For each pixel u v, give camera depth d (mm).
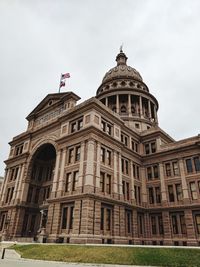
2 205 47094
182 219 37969
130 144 46281
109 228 32844
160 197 42125
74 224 30250
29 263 18547
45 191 47938
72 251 22250
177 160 42500
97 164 34188
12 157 51781
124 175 40594
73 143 37469
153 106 67375
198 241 34594
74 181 34531
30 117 53844
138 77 73312
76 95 45469
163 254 19797
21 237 40750
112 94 64625
